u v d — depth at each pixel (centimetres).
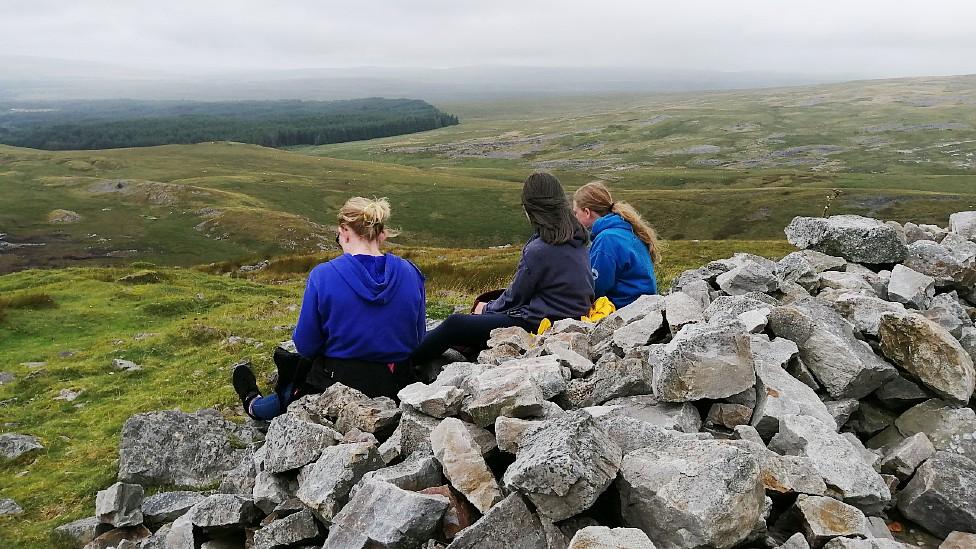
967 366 563
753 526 397
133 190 15200
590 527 379
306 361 750
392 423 634
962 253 977
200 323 2488
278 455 598
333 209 15675
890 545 378
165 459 958
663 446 452
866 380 577
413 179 19400
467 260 5128
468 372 688
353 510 473
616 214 984
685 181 19488
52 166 18862
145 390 1700
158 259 11306
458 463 484
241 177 17875
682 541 385
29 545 896
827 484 448
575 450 402
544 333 809
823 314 651
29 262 10919
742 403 539
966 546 415
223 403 1430
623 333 705
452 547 406
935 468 466
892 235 988
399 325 734
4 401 1778
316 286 717
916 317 583
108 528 798
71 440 1374
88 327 2856
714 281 990
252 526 613
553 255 866
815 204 13825
